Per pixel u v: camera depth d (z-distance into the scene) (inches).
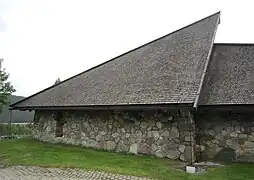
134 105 318.7
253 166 278.7
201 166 276.8
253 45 397.7
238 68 353.7
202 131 311.9
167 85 325.4
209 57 345.4
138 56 460.4
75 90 465.4
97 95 395.9
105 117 383.2
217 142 307.1
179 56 378.3
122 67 454.0
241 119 305.4
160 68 374.6
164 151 311.7
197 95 278.4
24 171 263.9
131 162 292.2
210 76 347.9
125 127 355.9
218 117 311.4
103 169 261.0
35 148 397.4
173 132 307.1
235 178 239.1
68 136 436.5
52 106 431.2
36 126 508.4
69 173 251.0
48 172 256.8
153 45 468.8
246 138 300.8
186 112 299.0
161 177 236.5
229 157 301.4
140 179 230.1
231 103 294.7
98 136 386.9
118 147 358.6
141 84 359.3
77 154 341.4
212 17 439.5
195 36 411.8
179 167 272.5
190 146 291.0
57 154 343.3
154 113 327.9
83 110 416.2
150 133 327.9
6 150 393.4
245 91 310.8
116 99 352.5
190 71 328.5
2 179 236.8
